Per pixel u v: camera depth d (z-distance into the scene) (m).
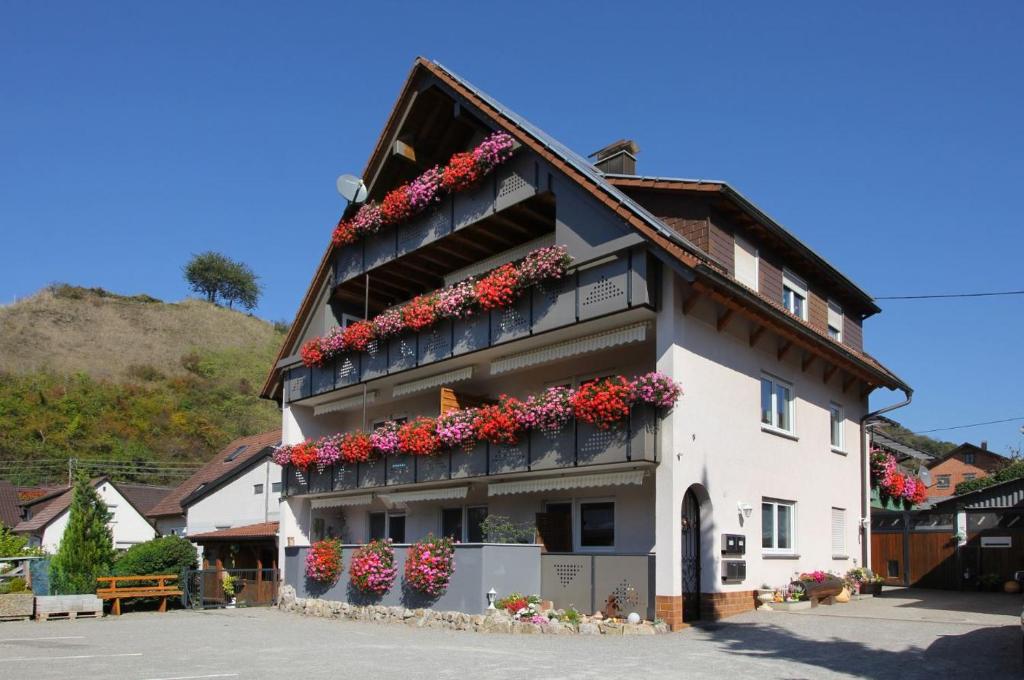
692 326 18.33
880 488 28.03
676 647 14.34
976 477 74.81
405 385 25.06
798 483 22.20
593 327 19.20
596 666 12.21
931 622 16.67
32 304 101.19
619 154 23.78
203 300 121.00
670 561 16.86
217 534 32.78
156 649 15.24
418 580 19.44
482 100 22.39
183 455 72.44
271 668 12.34
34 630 19.78
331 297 27.84
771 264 22.95
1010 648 13.21
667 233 18.03
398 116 25.28
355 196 25.89
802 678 11.08
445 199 23.38
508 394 23.66
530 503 22.33
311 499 28.53
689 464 17.66
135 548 28.44
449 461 21.80
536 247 23.30
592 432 18.22
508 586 18.44
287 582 25.81
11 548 35.38
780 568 20.84
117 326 102.38
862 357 26.22
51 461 64.81
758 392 20.64
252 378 93.81
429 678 11.17
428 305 22.88
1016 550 25.30
